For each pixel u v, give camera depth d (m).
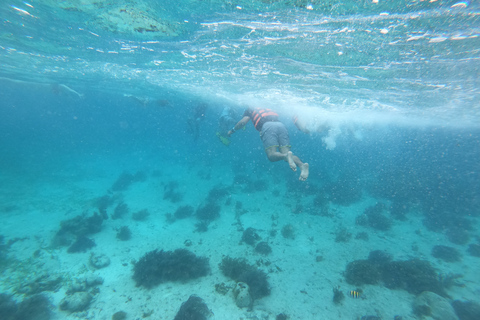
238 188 18.89
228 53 9.32
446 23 5.36
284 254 9.73
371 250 10.30
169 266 8.02
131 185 20.14
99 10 6.95
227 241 10.80
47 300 6.72
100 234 11.27
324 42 7.14
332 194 17.02
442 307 6.32
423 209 15.12
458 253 9.86
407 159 35.75
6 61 14.97
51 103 85.50
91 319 6.28
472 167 29.05
